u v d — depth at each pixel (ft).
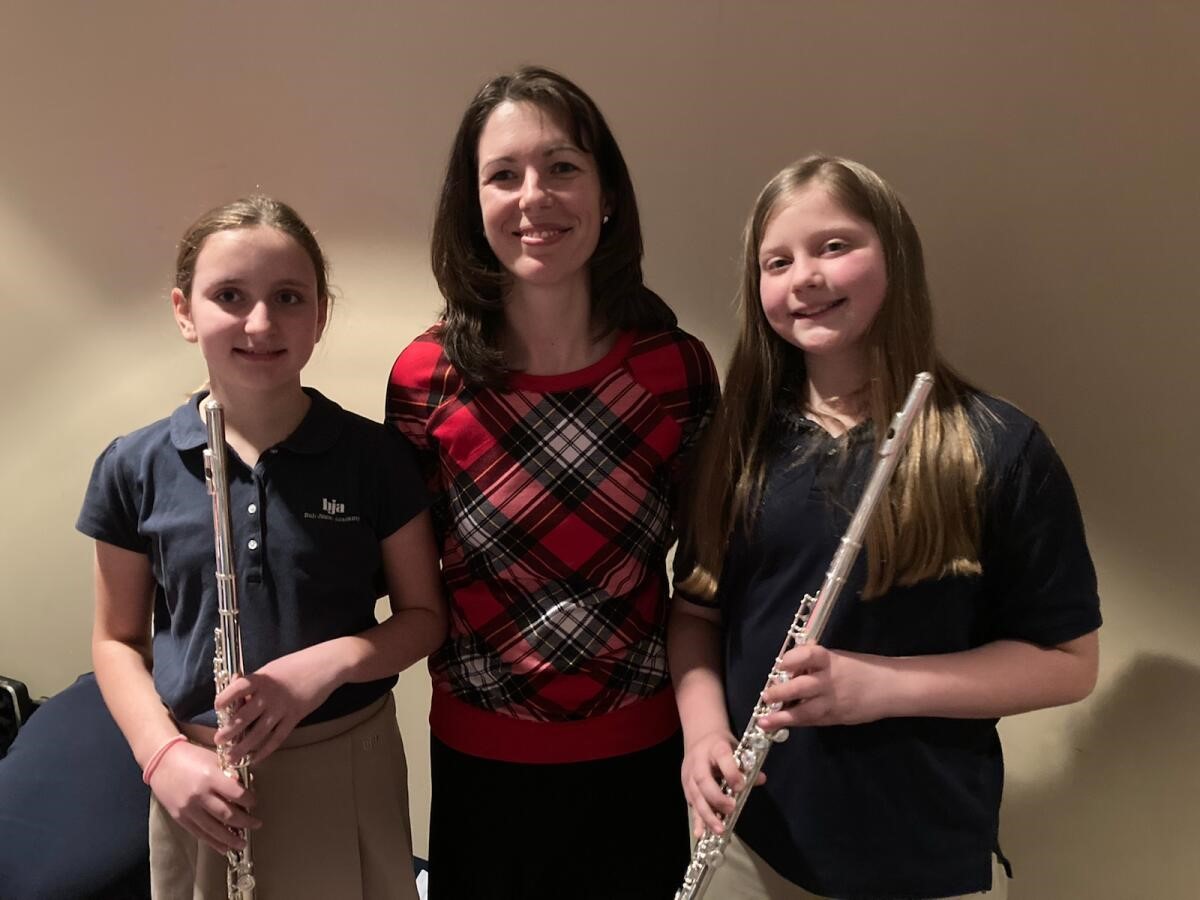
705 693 3.26
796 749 3.01
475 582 3.49
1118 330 3.67
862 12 3.75
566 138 3.17
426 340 3.56
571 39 4.15
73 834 4.05
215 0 4.59
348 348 4.77
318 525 3.13
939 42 3.67
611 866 3.57
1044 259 3.71
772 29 3.88
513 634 3.40
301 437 3.16
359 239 4.66
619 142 4.17
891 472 2.60
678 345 3.53
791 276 2.89
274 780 3.13
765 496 3.07
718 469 3.23
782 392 3.22
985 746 3.07
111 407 5.22
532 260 3.19
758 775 2.85
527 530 3.36
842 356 3.06
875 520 2.85
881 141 3.82
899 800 2.91
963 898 3.01
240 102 4.68
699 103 4.04
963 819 2.96
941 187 3.78
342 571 3.18
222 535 2.81
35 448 5.39
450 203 3.40
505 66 4.27
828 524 2.93
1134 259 3.60
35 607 5.61
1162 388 3.66
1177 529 3.74
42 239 5.11
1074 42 3.52
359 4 4.41
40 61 4.89
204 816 2.90
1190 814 3.92
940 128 3.73
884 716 2.79
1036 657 2.87
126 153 4.89
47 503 5.44
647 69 4.08
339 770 3.20
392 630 3.27
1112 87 3.51
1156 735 3.91
